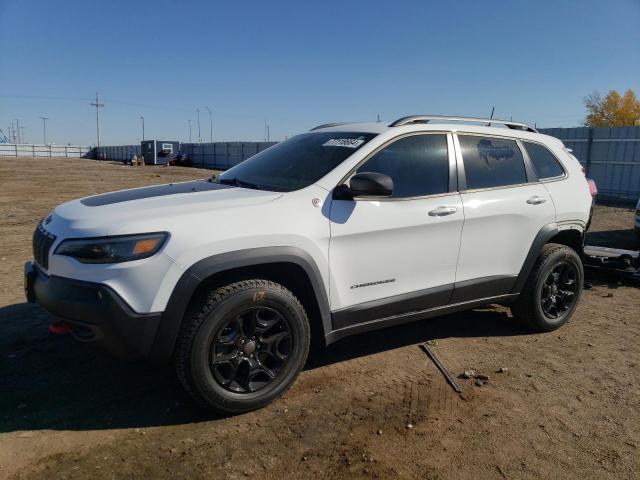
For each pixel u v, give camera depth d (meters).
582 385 3.78
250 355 3.25
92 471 2.71
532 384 3.78
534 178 4.64
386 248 3.70
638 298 5.90
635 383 3.82
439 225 3.91
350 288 3.60
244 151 44.84
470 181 4.20
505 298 4.50
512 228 4.36
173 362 3.11
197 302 3.09
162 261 2.93
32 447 2.89
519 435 3.13
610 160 18.25
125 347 2.96
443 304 4.12
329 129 4.39
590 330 4.88
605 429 3.22
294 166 3.90
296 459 2.86
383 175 3.38
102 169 39.72
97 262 2.91
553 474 2.79
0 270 6.52
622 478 2.77
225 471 2.74
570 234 4.90
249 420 3.23
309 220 3.38
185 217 3.07
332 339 3.61
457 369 3.99
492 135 4.46
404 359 4.15
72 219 3.19
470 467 2.83
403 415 3.32
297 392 3.58
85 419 3.18
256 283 3.21
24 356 3.99
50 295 3.03
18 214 12.18
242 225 3.16
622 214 13.55
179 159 52.31
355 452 2.93
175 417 3.24
